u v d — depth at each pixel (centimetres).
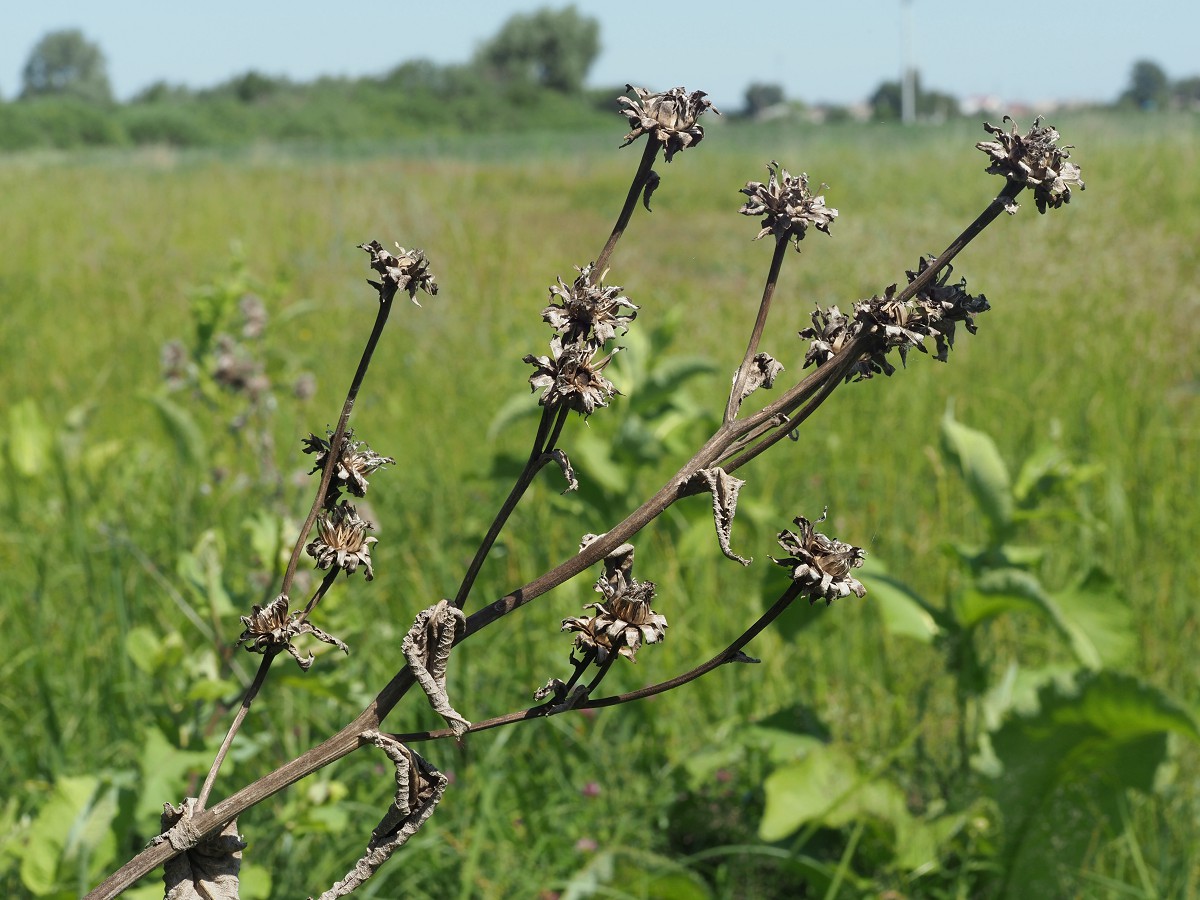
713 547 446
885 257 1113
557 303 85
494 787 334
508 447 602
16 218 1551
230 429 414
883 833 305
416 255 90
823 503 530
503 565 453
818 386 87
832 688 400
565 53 8275
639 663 391
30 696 365
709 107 89
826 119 7044
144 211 1642
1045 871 296
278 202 1723
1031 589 300
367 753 348
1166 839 306
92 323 897
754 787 344
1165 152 1706
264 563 287
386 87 7638
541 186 2211
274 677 268
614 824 329
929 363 709
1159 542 470
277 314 459
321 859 310
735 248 1338
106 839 246
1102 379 672
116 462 535
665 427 442
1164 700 269
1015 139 85
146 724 338
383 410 675
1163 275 931
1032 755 294
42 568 395
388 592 431
